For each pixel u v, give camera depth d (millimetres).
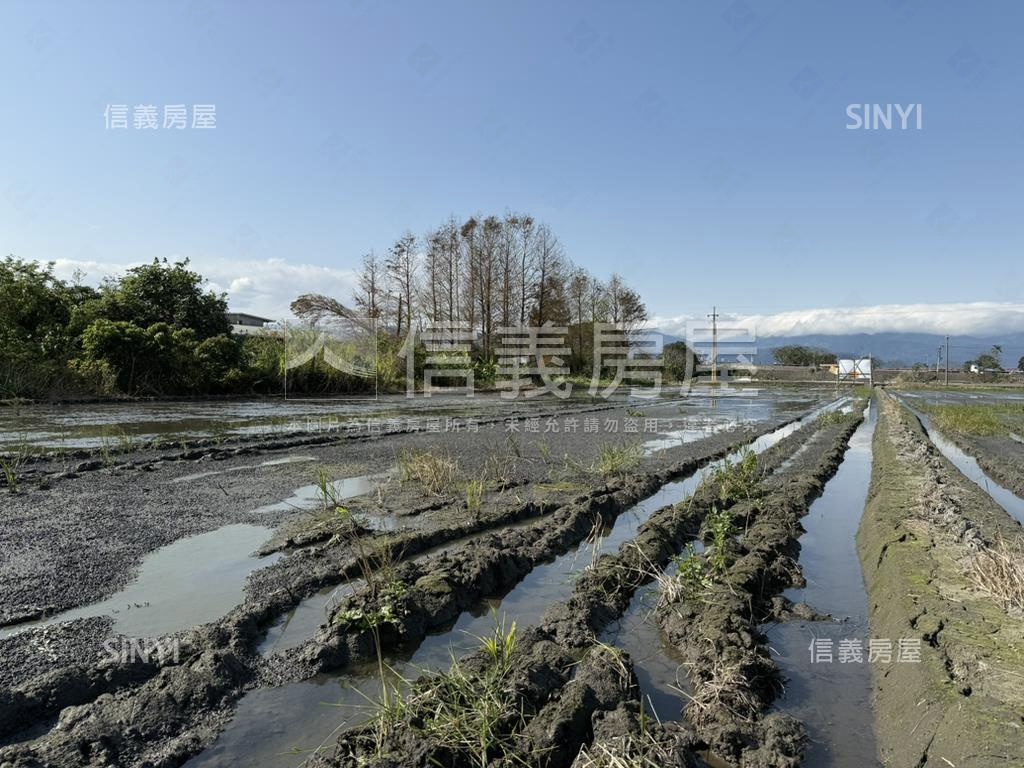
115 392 20344
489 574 5328
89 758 2873
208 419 15797
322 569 5262
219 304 27531
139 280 25844
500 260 37875
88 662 3715
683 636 4484
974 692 3334
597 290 44906
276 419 16219
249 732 3236
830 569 6230
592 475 9812
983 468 12070
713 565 5594
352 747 3008
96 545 5723
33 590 4656
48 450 10289
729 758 3236
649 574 5637
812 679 4105
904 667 3787
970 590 4707
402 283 38344
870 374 59469
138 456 10008
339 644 4031
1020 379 65250
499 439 13453
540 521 7098
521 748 3021
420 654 4180
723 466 10969
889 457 11570
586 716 3299
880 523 6668
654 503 8750
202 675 3533
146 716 3189
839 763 3236
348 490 8172
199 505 7219
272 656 3973
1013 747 2811
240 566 5340
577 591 5137
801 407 27531
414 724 3139
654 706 3682
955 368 81500
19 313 20734
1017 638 3896
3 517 6449
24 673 3564
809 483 9539
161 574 5133
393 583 4699
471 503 7336
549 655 3898
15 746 2850
